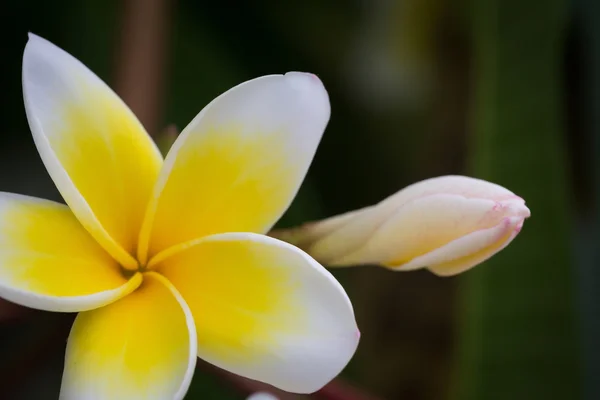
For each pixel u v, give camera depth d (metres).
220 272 0.33
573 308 0.43
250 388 0.37
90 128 0.34
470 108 0.45
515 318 0.43
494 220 0.34
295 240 0.36
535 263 0.43
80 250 0.33
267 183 0.34
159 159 0.35
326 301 0.33
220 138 0.34
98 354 0.33
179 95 0.45
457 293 0.45
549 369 0.43
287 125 0.34
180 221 0.34
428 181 0.35
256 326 0.33
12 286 0.32
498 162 0.43
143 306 0.33
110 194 0.34
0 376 0.37
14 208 0.33
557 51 0.43
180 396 0.32
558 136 0.43
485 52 0.44
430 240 0.34
